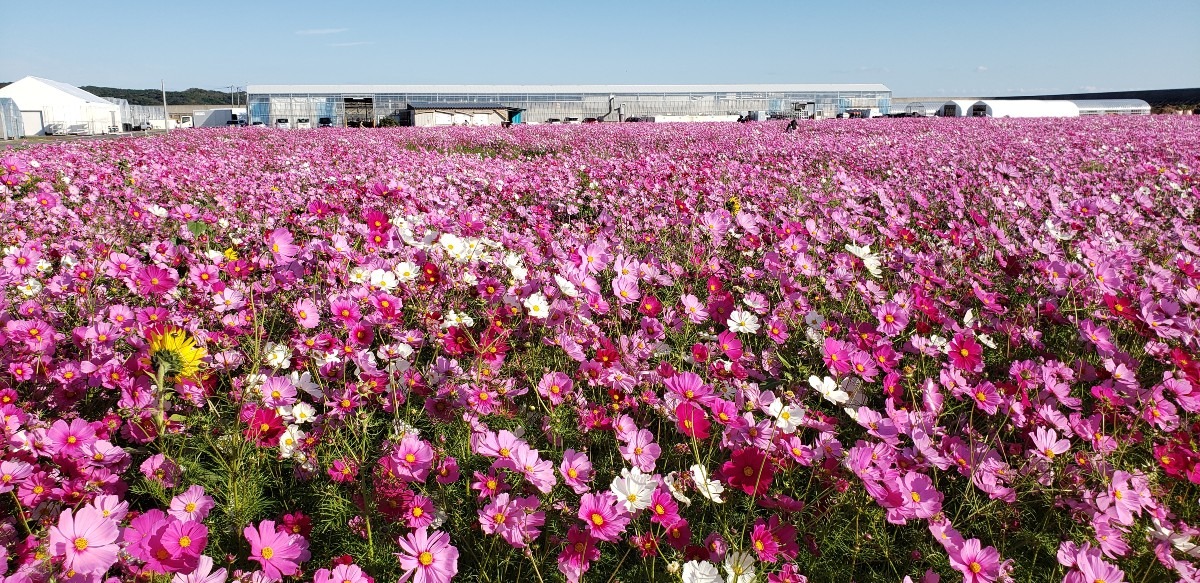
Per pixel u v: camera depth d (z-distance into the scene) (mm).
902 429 2086
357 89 71938
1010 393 2227
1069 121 27000
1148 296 2734
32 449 1698
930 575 1634
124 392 1977
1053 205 5121
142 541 1352
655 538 1695
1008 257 3607
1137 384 2266
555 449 2119
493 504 1634
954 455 2014
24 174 6590
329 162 11344
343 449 2084
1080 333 2678
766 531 1688
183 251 3596
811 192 7230
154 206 4676
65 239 4059
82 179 7082
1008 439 2223
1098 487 1815
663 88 77500
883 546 1820
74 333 2260
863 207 5938
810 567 1797
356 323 2527
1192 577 1585
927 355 2762
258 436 1906
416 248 3242
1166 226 5371
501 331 2457
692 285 3590
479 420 2135
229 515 1781
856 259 3703
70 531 1335
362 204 5426
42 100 63844
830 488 1904
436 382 2252
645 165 10383
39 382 2162
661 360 2572
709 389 2066
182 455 1949
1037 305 3059
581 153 15391
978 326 2941
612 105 75812
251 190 6531
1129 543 1768
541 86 77875
